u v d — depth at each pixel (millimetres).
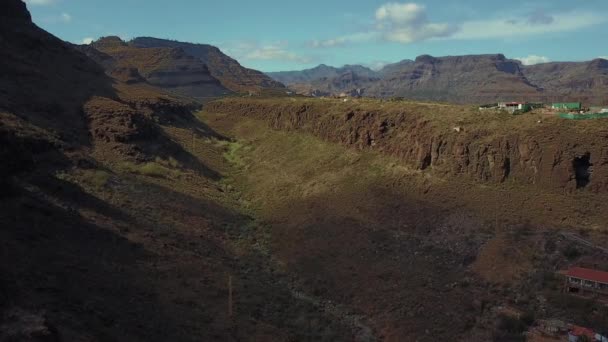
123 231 48344
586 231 50219
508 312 41281
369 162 80750
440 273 50000
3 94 77375
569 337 35844
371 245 58031
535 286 43938
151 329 30984
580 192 55375
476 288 46281
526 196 57688
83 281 33844
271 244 64062
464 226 56812
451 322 41500
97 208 52094
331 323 42938
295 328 39750
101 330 27219
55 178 55312
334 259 56781
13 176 48750
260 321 38969
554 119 63188
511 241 50750
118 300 33469
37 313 23969
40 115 79250
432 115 78625
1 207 40031
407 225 60844
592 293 41031
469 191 62531
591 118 61312
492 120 69812
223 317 37281
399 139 79188
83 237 42531
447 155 68438
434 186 66500
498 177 61906
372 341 41125
